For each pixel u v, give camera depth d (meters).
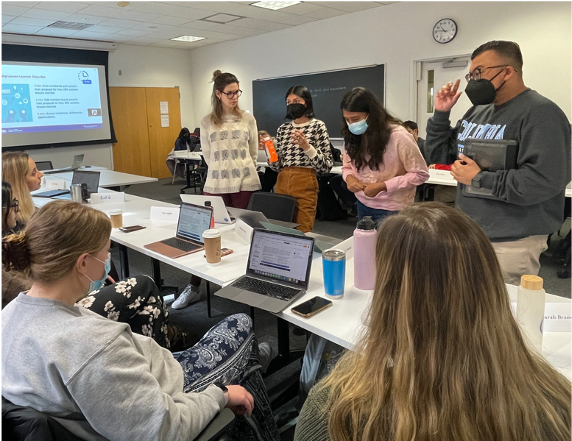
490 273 0.57
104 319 1.01
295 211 2.60
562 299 1.36
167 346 1.66
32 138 7.75
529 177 1.48
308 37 7.19
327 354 1.57
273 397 1.94
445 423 0.54
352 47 6.62
